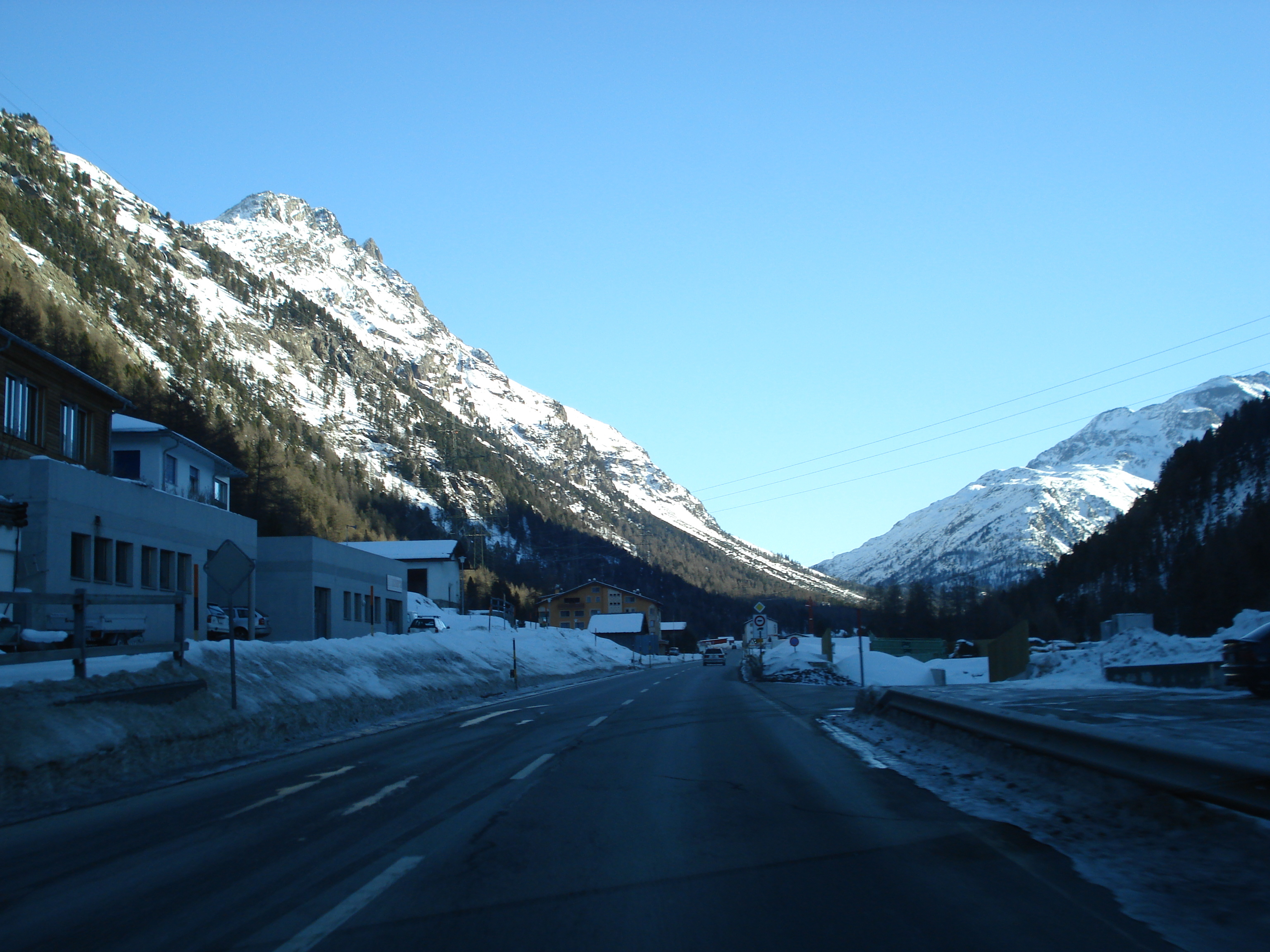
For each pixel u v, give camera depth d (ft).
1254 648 58.08
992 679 127.24
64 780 35.04
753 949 16.46
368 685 75.56
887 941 16.72
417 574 297.33
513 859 23.09
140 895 20.30
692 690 101.76
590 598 439.22
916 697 49.14
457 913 18.63
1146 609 250.37
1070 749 29.07
